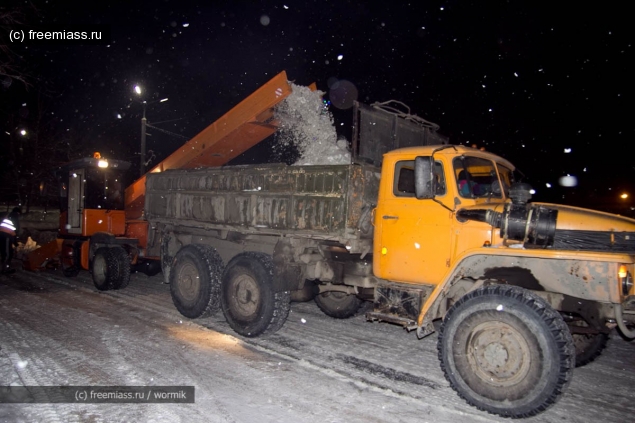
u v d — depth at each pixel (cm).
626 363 576
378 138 600
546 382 402
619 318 432
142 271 1060
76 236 1104
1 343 597
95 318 730
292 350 594
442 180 514
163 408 421
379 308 546
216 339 634
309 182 595
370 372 525
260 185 659
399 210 540
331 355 579
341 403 443
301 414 418
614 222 435
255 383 484
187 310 726
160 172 855
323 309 780
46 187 1288
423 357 579
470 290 469
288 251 634
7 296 891
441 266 507
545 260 452
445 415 425
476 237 485
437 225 510
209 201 736
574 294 443
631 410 443
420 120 686
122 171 1083
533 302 419
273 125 777
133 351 573
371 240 590
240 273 647
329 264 636
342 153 736
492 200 521
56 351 568
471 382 438
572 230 438
